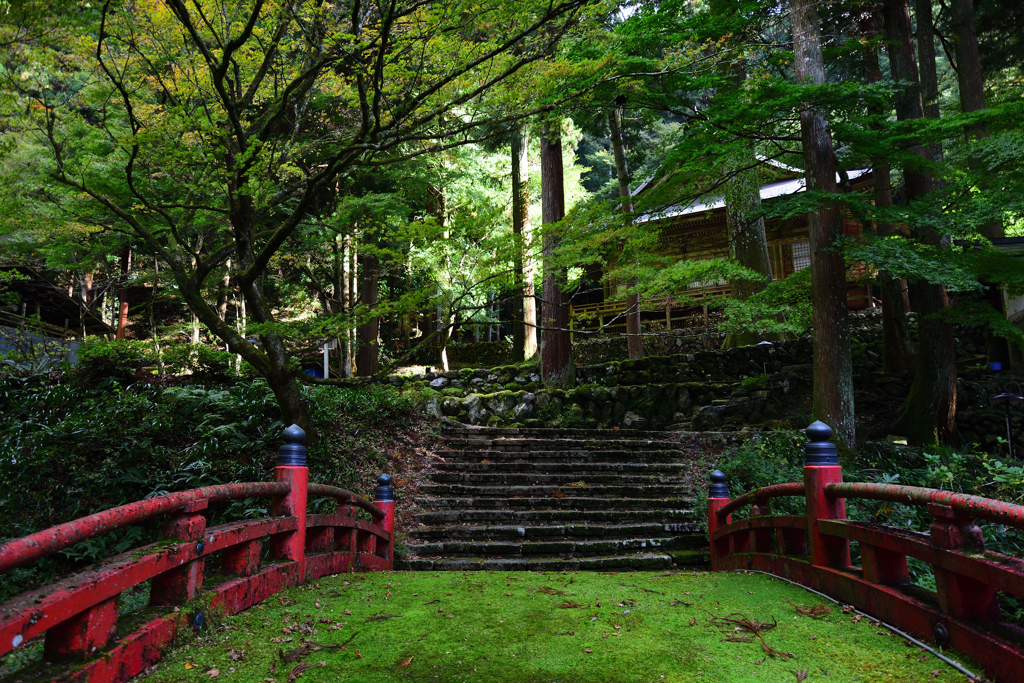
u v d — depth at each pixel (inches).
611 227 242.1
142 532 264.5
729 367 502.3
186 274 283.1
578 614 126.4
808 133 363.9
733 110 312.8
